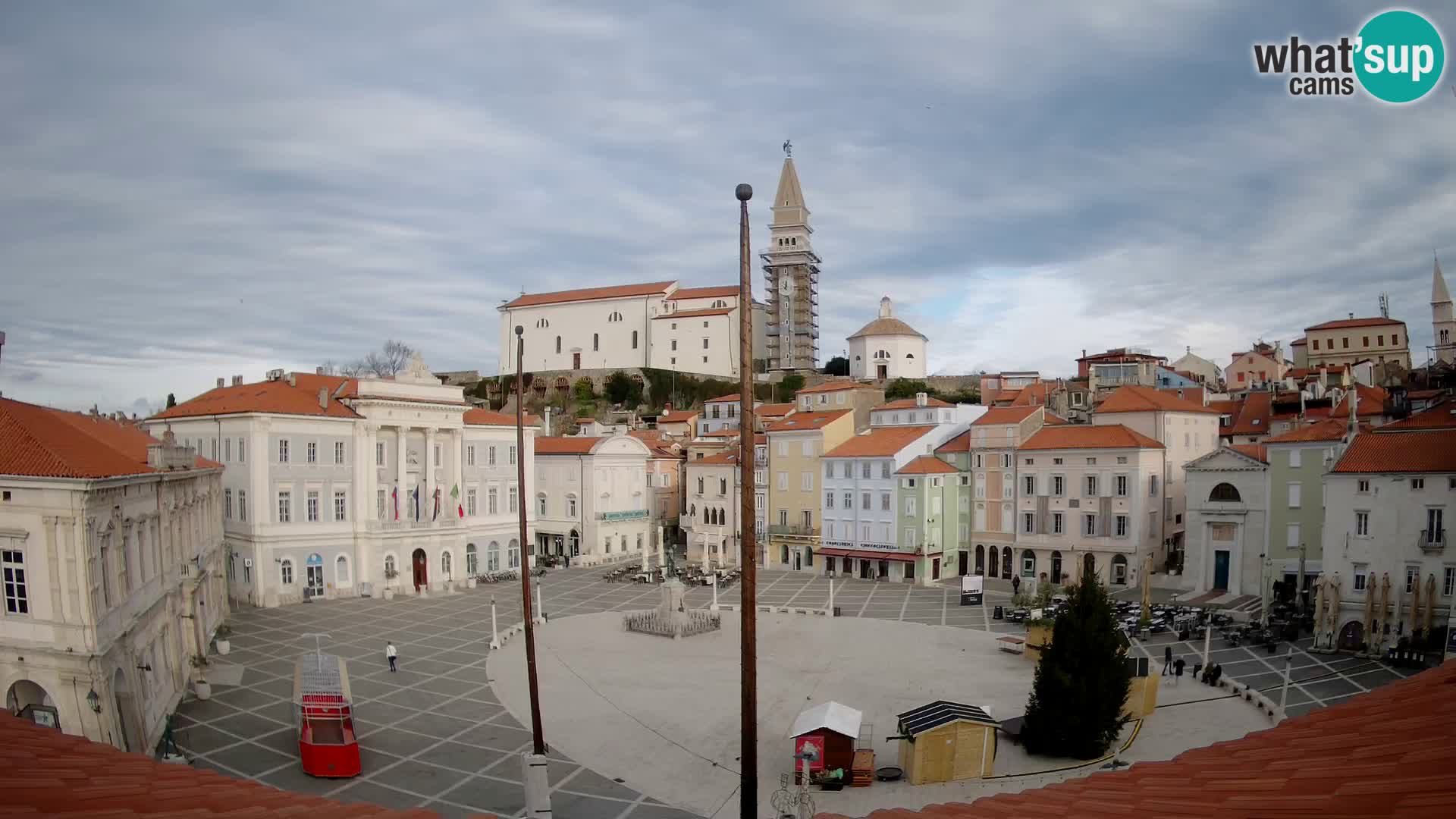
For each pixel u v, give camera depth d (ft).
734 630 237.66
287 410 274.16
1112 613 139.85
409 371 307.58
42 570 114.93
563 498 398.42
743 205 71.72
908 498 321.11
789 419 383.45
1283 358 515.50
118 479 123.24
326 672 135.33
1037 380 442.91
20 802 41.52
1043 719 138.51
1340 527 201.67
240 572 273.75
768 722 156.87
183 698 165.78
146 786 49.06
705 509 394.32
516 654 207.82
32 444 119.34
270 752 138.92
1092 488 291.99
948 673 188.03
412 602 280.72
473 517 329.72
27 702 119.44
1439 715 41.63
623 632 235.20
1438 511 189.47
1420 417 206.59
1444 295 582.76
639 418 582.35
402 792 123.54
